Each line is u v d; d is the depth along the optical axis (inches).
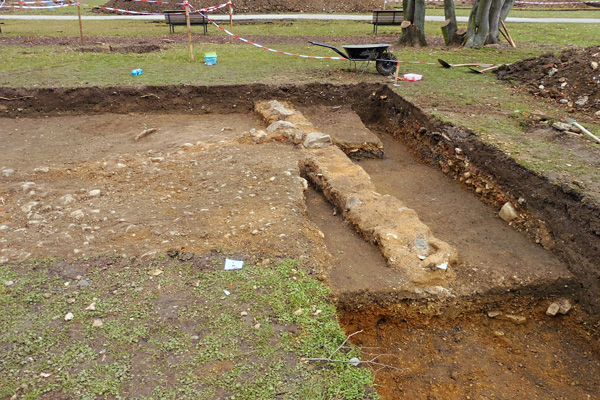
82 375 110.3
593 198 171.8
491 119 271.6
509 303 165.6
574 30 615.8
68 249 156.6
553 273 168.9
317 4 940.6
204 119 324.2
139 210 183.8
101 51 493.4
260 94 340.8
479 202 229.9
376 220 186.4
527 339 162.9
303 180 215.5
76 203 189.5
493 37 504.4
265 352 118.8
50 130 297.7
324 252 167.6
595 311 159.3
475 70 386.3
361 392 110.7
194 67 404.8
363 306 155.1
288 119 295.9
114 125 308.8
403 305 157.8
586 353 157.6
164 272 146.8
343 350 123.5
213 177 213.0
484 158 230.5
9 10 995.3
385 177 264.7
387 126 341.1
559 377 149.4
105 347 118.6
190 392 107.0
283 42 555.8
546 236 186.5
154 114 333.7
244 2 918.4
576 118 270.2
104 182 210.1
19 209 183.5
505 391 143.3
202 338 122.4
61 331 123.0
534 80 335.6
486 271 169.0
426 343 157.6
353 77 371.9
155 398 105.3
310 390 109.0
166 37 594.9
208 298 136.3
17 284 139.6
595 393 143.6
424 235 177.5
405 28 510.3
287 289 140.9
